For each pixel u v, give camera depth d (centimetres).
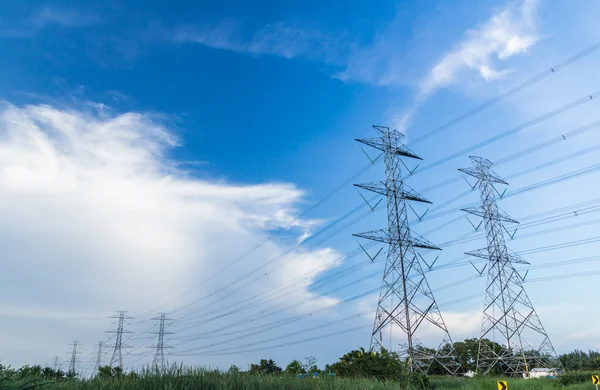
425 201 5975
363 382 2533
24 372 1563
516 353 6400
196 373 2045
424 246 5631
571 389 4488
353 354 3747
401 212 5728
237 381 2050
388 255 5494
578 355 11094
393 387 2611
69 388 1805
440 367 6338
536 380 5034
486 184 7344
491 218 7144
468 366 7419
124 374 2033
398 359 3719
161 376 1925
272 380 2236
